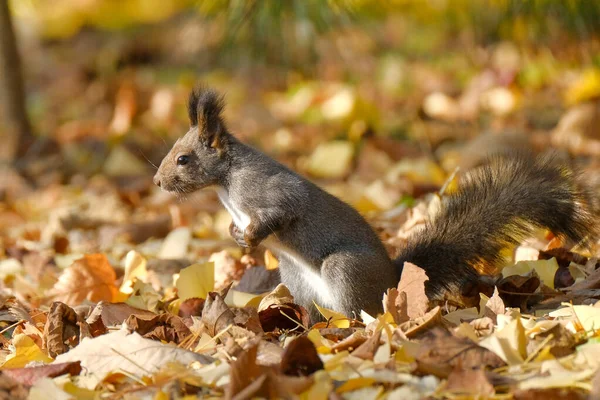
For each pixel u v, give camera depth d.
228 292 9.02
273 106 21.53
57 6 29.19
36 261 11.47
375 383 5.91
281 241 8.32
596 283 8.32
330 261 8.06
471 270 8.63
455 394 5.68
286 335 7.50
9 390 6.05
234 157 8.62
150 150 18.70
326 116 19.22
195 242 12.26
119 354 6.50
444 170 15.94
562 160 9.15
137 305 8.56
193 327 7.59
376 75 22.41
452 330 6.78
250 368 5.79
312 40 16.61
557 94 19.14
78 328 7.60
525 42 18.11
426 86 21.36
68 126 21.11
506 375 5.95
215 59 24.73
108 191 16.02
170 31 27.30
